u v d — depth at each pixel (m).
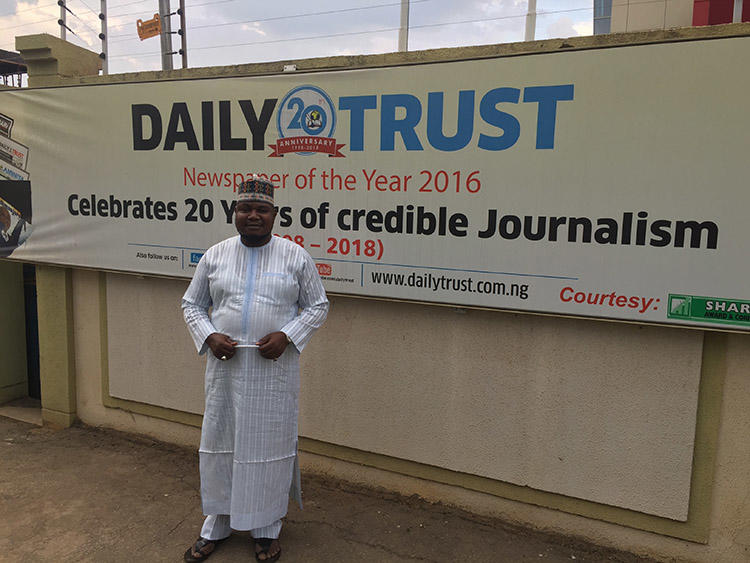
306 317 2.40
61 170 3.64
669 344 2.43
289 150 2.96
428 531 2.77
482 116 2.54
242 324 2.31
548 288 2.52
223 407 2.42
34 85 3.76
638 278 2.37
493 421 2.79
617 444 2.57
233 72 3.05
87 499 3.04
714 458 2.43
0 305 4.53
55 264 3.77
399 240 2.77
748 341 2.32
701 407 2.42
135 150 3.37
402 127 2.70
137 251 3.47
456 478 2.93
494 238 2.58
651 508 2.54
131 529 2.78
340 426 3.14
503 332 2.71
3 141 3.84
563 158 2.42
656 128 2.26
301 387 3.21
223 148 3.12
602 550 2.64
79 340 3.95
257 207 2.30
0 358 4.57
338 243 2.91
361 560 2.55
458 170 2.61
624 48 2.27
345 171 2.84
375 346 3.00
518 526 2.82
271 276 2.34
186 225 3.29
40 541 2.66
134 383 3.76
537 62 2.42
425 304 2.81
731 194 2.19
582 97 2.36
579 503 2.69
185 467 3.42
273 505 2.46
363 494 3.09
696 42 2.17
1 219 3.93
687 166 2.24
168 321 3.56
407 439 3.00
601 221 2.39
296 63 2.90
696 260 2.27
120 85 3.35
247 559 2.54
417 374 2.93
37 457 3.54
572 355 2.60
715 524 2.47
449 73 2.58
